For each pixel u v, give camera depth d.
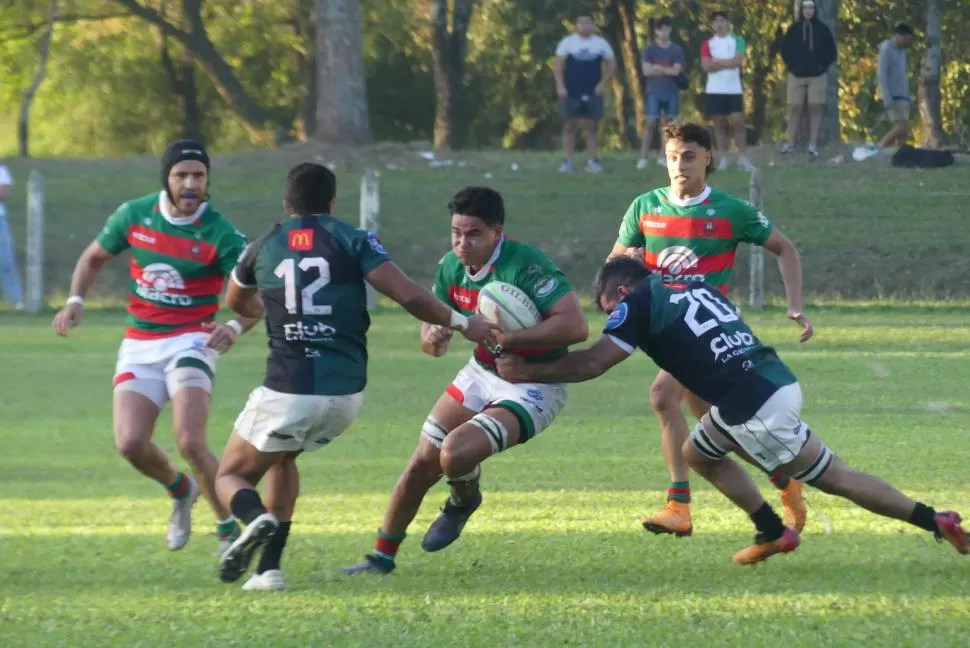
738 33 133.62
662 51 86.12
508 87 154.62
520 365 22.58
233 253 24.98
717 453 23.27
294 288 21.77
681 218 27.70
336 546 25.92
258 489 32.25
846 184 84.19
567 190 83.06
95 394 47.88
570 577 22.94
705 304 22.77
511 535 26.61
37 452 37.66
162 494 31.94
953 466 33.62
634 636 18.91
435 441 23.22
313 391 21.80
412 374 52.72
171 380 24.88
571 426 41.34
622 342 22.47
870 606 20.55
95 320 68.81
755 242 27.81
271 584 22.25
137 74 165.25
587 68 85.19
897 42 92.88
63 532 27.56
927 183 83.81
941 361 54.44
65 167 93.56
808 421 41.12
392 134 172.12
